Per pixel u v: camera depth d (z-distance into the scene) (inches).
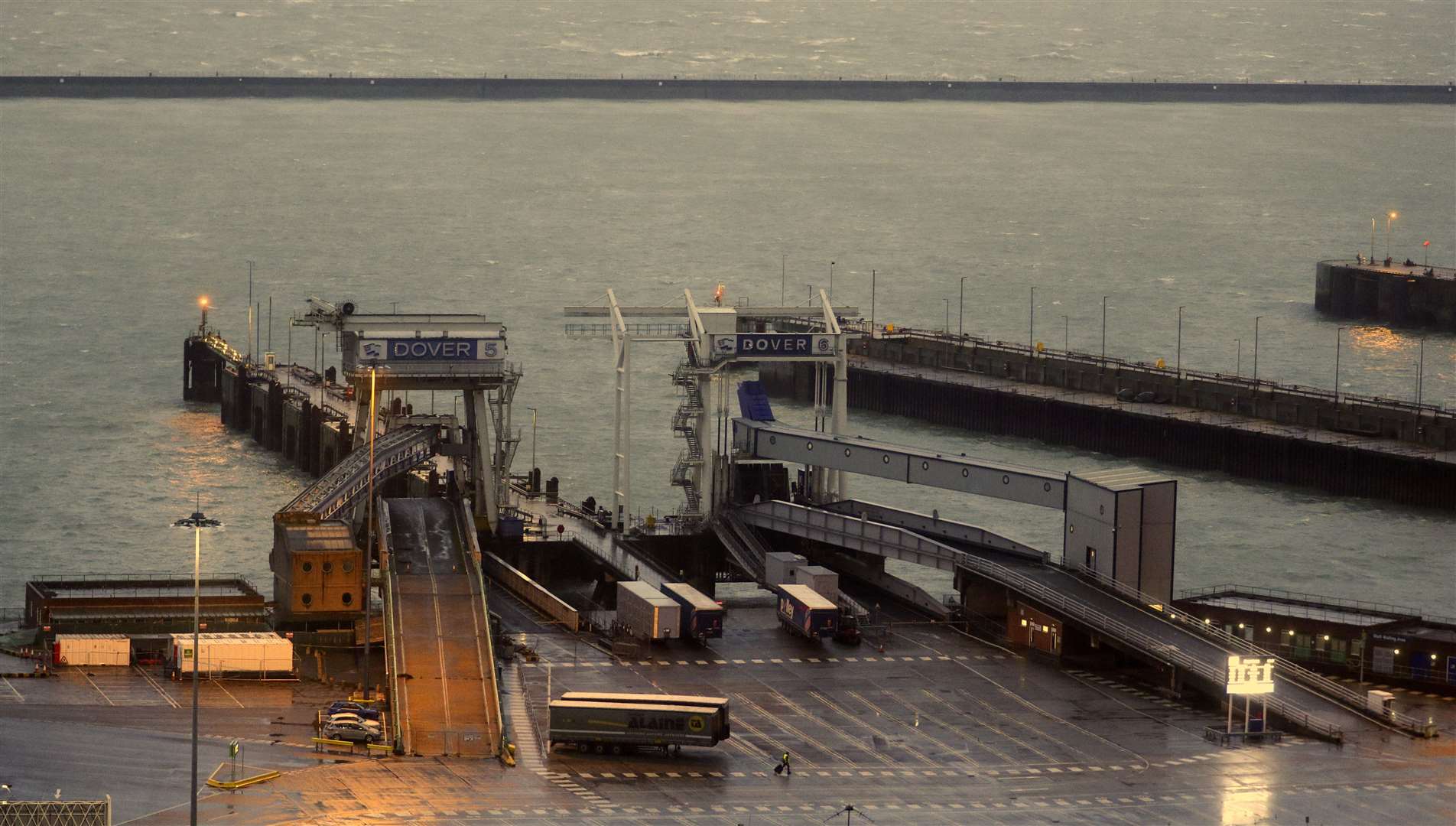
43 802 7293.3
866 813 7578.7
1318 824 7534.5
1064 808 7667.3
